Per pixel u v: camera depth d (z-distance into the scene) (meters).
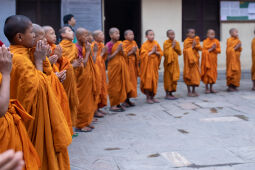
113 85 6.87
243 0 11.49
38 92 2.38
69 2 9.95
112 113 6.75
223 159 4.00
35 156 2.25
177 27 11.20
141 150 4.41
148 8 10.98
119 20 14.59
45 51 2.52
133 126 5.68
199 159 4.02
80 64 4.58
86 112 5.27
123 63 6.87
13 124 2.12
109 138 5.00
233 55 8.80
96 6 10.17
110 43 6.88
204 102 7.64
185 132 5.23
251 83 10.41
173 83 8.00
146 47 7.61
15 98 2.37
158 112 6.73
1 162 0.89
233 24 11.55
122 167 3.81
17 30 2.40
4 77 1.98
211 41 8.67
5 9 9.70
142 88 7.73
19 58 2.33
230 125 5.61
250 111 6.63
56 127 2.42
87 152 4.37
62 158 2.67
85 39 5.08
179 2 11.12
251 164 3.84
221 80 11.15
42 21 10.23
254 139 4.81
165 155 4.18
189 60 8.20
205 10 11.44
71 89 4.13
